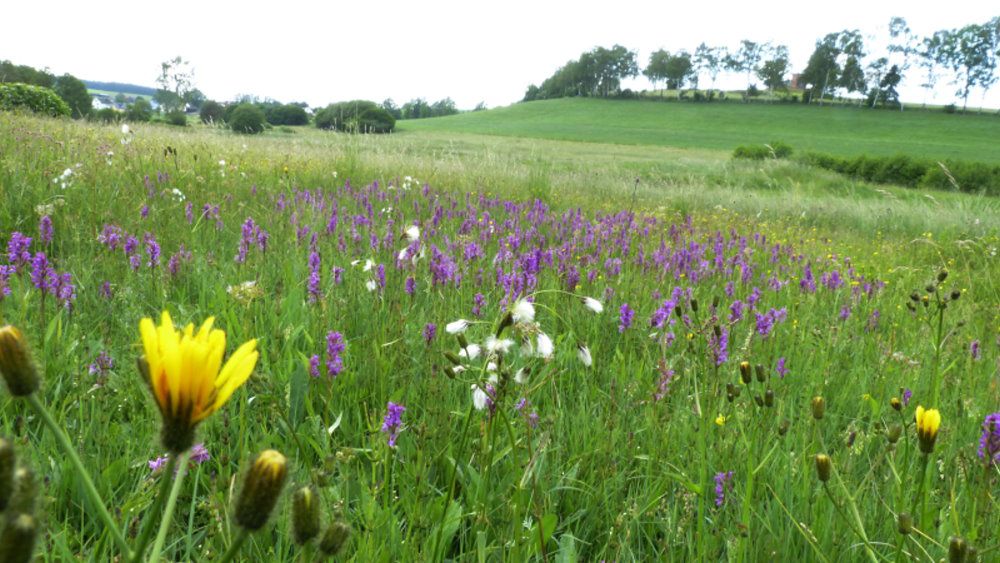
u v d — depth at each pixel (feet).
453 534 7.40
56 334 10.31
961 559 4.48
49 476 6.91
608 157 163.94
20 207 17.26
